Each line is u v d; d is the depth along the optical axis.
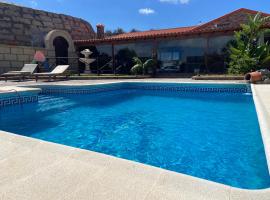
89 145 4.61
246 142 4.52
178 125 5.91
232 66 13.30
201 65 16.89
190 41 17.12
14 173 2.24
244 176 3.15
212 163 3.61
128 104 8.91
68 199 1.82
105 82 11.80
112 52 18.39
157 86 11.80
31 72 13.16
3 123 6.23
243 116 6.58
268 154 2.54
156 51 17.20
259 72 10.27
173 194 1.83
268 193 1.76
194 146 4.40
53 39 18.06
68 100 9.68
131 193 1.87
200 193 1.82
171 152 4.15
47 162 2.45
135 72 16.45
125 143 4.68
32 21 18.22
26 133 5.39
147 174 2.15
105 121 6.43
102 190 1.92
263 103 5.48
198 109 7.75
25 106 7.99
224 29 14.24
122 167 2.30
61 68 13.84
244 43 12.72
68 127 5.86
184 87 11.03
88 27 24.08
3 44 15.14
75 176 2.15
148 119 6.59
